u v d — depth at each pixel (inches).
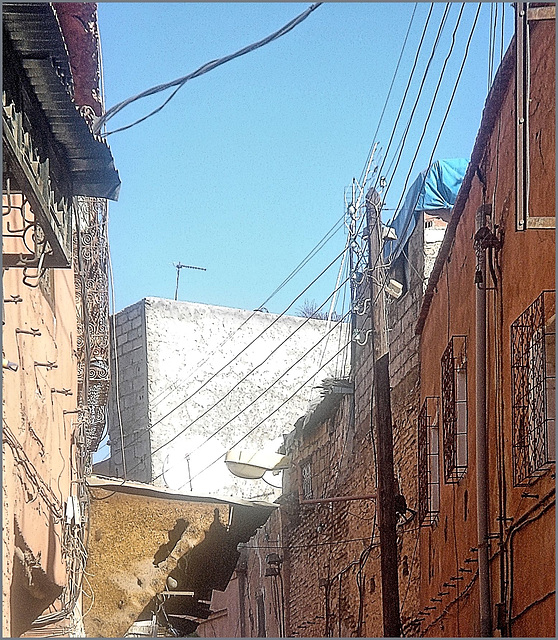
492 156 371.9
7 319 275.3
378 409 449.7
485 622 353.1
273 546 982.4
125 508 514.6
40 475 340.5
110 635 491.8
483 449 364.8
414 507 595.5
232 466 663.8
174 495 520.1
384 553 430.6
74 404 473.7
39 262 255.9
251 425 1165.7
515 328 317.4
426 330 558.3
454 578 428.1
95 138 271.6
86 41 386.6
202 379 1135.0
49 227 252.1
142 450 1091.9
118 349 1138.7
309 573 863.1
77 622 466.9
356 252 641.0
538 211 291.7
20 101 224.8
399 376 653.9
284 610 913.5
